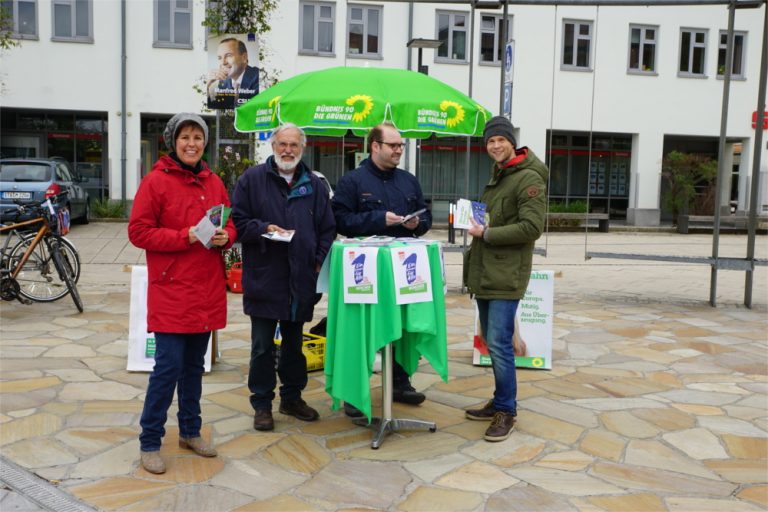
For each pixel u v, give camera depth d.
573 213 21.59
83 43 19.50
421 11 21.12
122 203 19.64
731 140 24.06
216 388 5.23
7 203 15.02
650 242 18.78
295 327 4.46
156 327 3.63
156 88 20.05
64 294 8.28
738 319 8.31
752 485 3.71
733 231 22.50
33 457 3.91
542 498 3.51
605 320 8.07
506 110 8.27
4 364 5.75
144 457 3.76
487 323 4.44
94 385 5.23
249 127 6.50
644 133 22.92
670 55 22.75
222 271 3.84
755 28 23.09
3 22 17.08
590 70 22.22
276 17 20.08
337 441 4.23
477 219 4.23
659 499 3.52
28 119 20.73
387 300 4.03
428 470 3.83
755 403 5.08
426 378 5.62
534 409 4.87
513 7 21.55
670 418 4.72
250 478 3.70
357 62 20.91
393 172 4.88
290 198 4.22
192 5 20.02
